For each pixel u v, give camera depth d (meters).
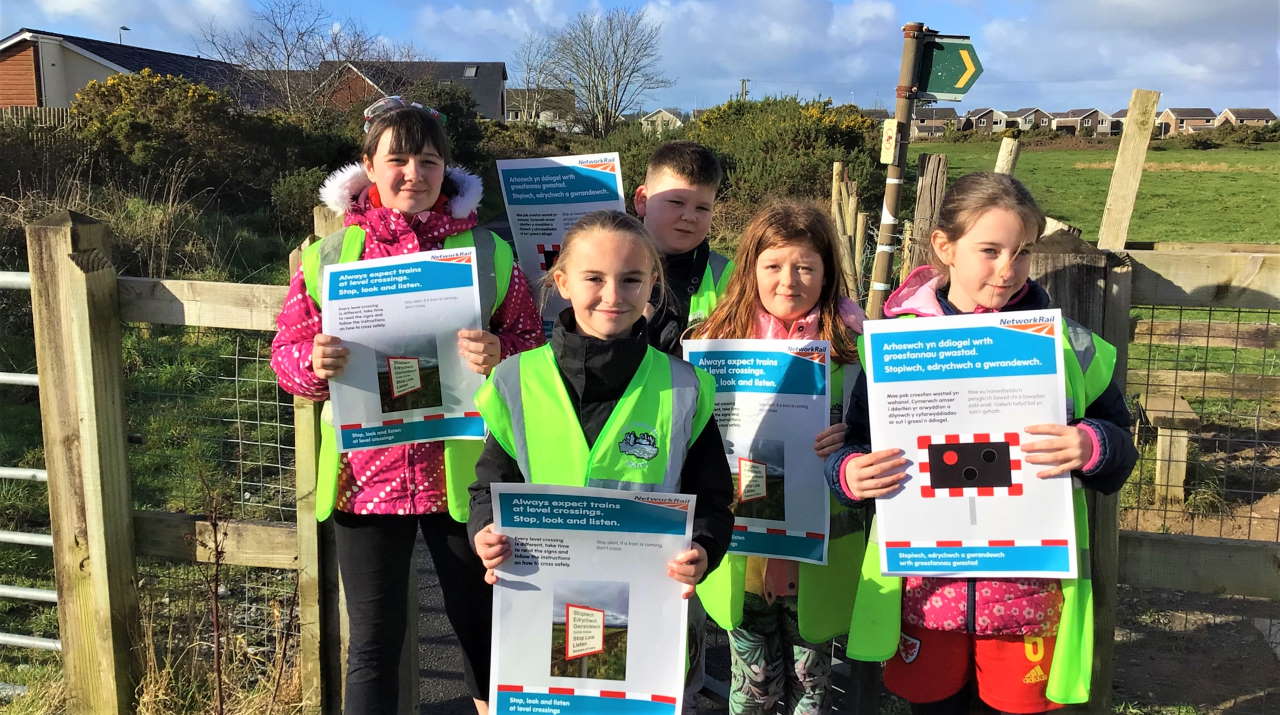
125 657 3.03
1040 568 2.01
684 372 2.14
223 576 3.59
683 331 2.79
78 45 35.53
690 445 2.13
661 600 1.98
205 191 14.05
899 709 3.23
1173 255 2.38
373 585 2.47
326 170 16.38
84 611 2.97
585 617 1.99
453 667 3.66
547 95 55.41
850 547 2.44
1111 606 2.48
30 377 2.88
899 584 2.14
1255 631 3.97
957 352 2.03
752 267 2.48
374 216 2.46
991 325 2.01
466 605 2.52
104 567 2.93
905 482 2.05
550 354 2.13
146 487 5.25
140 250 9.40
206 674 3.12
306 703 2.94
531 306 2.60
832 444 2.25
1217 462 5.90
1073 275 2.37
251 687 3.19
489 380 2.12
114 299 2.89
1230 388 5.12
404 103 2.47
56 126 14.10
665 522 1.94
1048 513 2.01
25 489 5.04
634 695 2.00
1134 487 5.53
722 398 2.40
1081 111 112.94
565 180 3.33
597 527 1.95
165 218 10.09
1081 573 2.09
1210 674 3.59
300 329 2.44
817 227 2.40
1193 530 5.08
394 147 2.37
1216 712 3.31
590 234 2.02
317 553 2.87
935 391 2.04
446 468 2.41
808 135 20.92
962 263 2.06
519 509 1.95
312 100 26.25
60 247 2.77
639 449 2.07
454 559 2.49
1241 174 36.84
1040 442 1.98
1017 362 2.01
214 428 6.10
